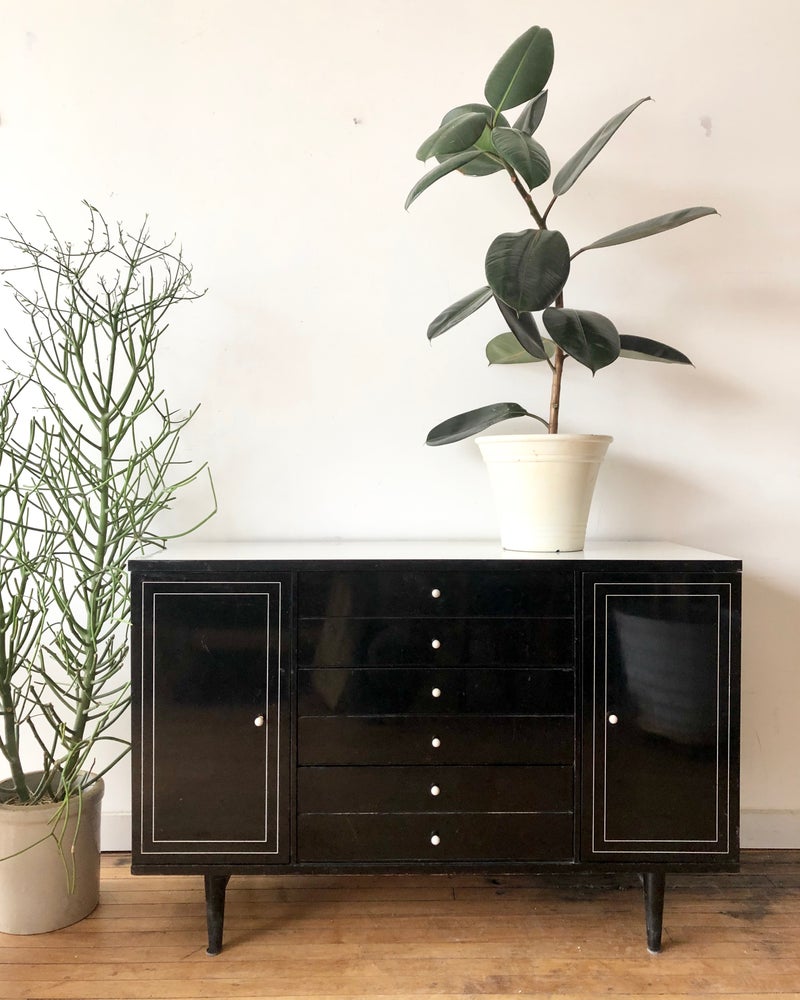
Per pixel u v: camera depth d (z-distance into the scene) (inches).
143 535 69.0
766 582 71.0
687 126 69.8
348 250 69.9
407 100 69.3
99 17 68.7
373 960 53.2
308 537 70.4
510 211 69.8
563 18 69.1
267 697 53.3
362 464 70.4
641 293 70.4
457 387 70.4
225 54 69.1
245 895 62.0
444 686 53.7
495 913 59.4
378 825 53.4
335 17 69.0
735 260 70.2
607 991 49.9
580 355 51.7
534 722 53.7
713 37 69.4
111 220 69.3
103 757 69.9
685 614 53.8
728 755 53.8
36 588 65.8
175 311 69.8
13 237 68.9
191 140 69.3
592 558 54.3
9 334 68.4
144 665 53.3
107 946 55.0
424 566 53.6
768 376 70.6
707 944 55.1
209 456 70.1
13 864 56.1
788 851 69.7
